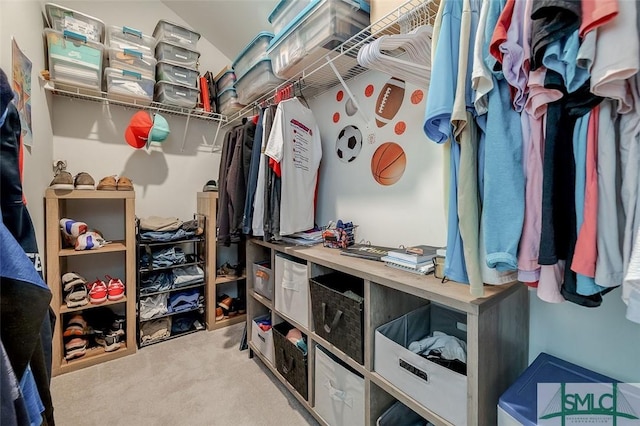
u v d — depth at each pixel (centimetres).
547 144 67
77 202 223
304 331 147
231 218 188
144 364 192
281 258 166
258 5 212
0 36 116
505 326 93
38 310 63
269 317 206
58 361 180
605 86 56
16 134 83
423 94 140
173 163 265
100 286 200
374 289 112
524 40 65
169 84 226
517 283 93
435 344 112
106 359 196
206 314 247
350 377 120
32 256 89
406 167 148
